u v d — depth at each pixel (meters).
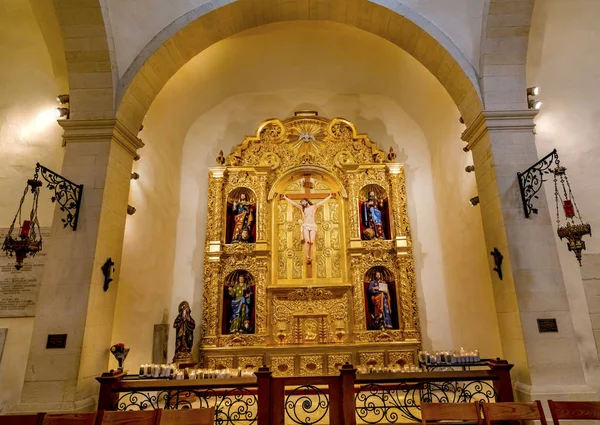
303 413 5.88
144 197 7.17
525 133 5.81
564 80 6.12
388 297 8.18
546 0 5.99
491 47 5.90
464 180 7.33
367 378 4.94
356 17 6.64
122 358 5.39
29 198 5.79
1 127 6.02
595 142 5.88
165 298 7.82
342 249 8.46
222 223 8.55
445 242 8.27
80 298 5.11
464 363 5.64
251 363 7.59
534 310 5.11
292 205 8.82
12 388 5.11
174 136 8.60
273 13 6.61
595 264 5.41
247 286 8.33
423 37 6.21
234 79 8.91
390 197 8.66
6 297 5.40
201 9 6.11
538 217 5.45
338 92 9.36
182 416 3.76
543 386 4.85
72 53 5.78
